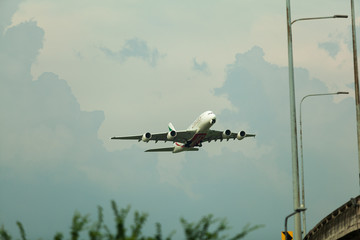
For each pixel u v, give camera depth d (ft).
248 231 179.32
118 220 174.09
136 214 177.47
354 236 590.14
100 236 173.58
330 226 615.16
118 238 172.65
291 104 506.48
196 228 180.65
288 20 521.24
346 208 565.53
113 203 178.09
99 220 177.68
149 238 173.47
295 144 495.82
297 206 480.23
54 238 174.60
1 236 176.04
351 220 554.05
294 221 468.34
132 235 169.89
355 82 623.36
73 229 174.50
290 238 480.64
